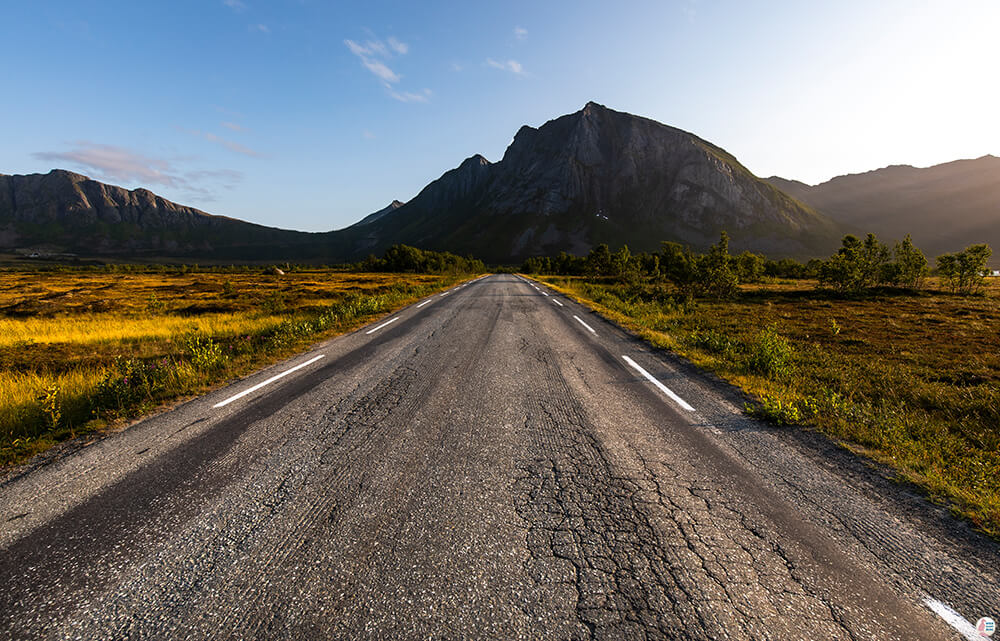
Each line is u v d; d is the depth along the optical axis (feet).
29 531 8.57
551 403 16.53
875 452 12.17
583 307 52.29
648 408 15.96
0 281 181.68
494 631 6.21
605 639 6.07
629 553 7.84
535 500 9.62
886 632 6.20
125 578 7.29
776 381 19.74
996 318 49.26
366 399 17.10
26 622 6.45
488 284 107.34
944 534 8.46
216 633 6.22
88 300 86.79
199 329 38.73
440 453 12.07
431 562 7.60
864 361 25.95
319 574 7.33
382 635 6.15
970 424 15.75
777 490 10.12
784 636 6.13
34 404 15.37
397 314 45.80
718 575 7.29
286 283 152.35
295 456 11.93
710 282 74.64
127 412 15.74
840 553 7.88
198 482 10.50
